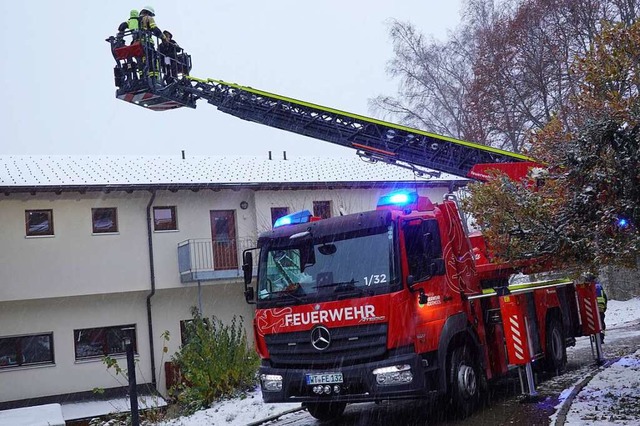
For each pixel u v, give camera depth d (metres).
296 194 26.23
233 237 25.61
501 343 10.96
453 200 10.75
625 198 8.18
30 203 22.73
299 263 9.71
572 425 8.00
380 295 8.94
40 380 22.38
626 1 28.72
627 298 33.44
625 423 7.81
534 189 9.84
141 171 25.12
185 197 24.92
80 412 20.78
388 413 10.80
